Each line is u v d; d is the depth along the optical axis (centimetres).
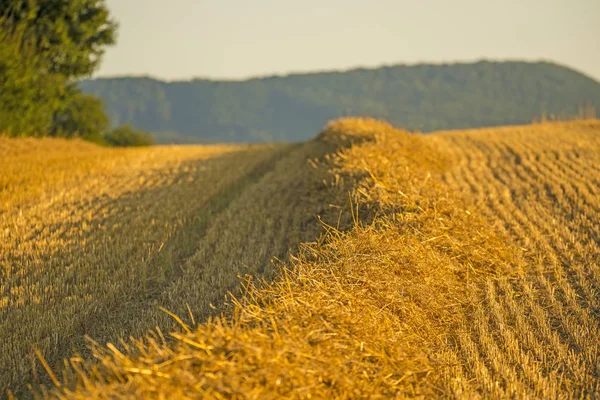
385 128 3441
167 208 2583
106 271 1752
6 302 1503
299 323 1070
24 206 2605
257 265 1795
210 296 1550
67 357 1270
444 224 1803
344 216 1964
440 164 3148
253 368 914
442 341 1293
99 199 2788
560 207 2434
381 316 1228
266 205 2567
